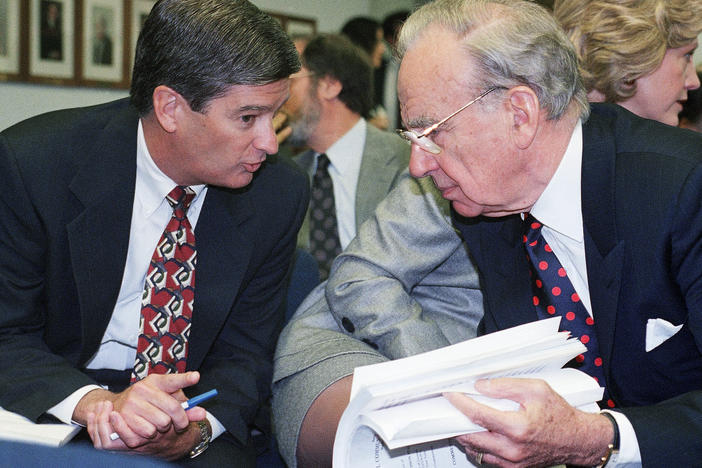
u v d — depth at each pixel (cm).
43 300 162
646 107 172
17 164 155
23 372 150
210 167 152
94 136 163
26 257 156
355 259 176
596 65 166
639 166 132
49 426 139
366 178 284
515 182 135
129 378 173
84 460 69
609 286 133
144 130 156
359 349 165
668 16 161
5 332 157
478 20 131
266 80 143
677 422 123
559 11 171
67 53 444
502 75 128
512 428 111
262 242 171
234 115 146
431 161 137
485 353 117
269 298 180
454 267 177
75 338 165
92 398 146
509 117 130
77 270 156
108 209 159
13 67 420
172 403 137
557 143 134
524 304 147
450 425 111
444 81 131
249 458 163
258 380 173
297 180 178
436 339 166
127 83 479
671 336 133
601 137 137
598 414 123
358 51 302
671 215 126
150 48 147
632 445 121
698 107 227
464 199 140
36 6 426
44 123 164
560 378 125
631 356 136
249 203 170
